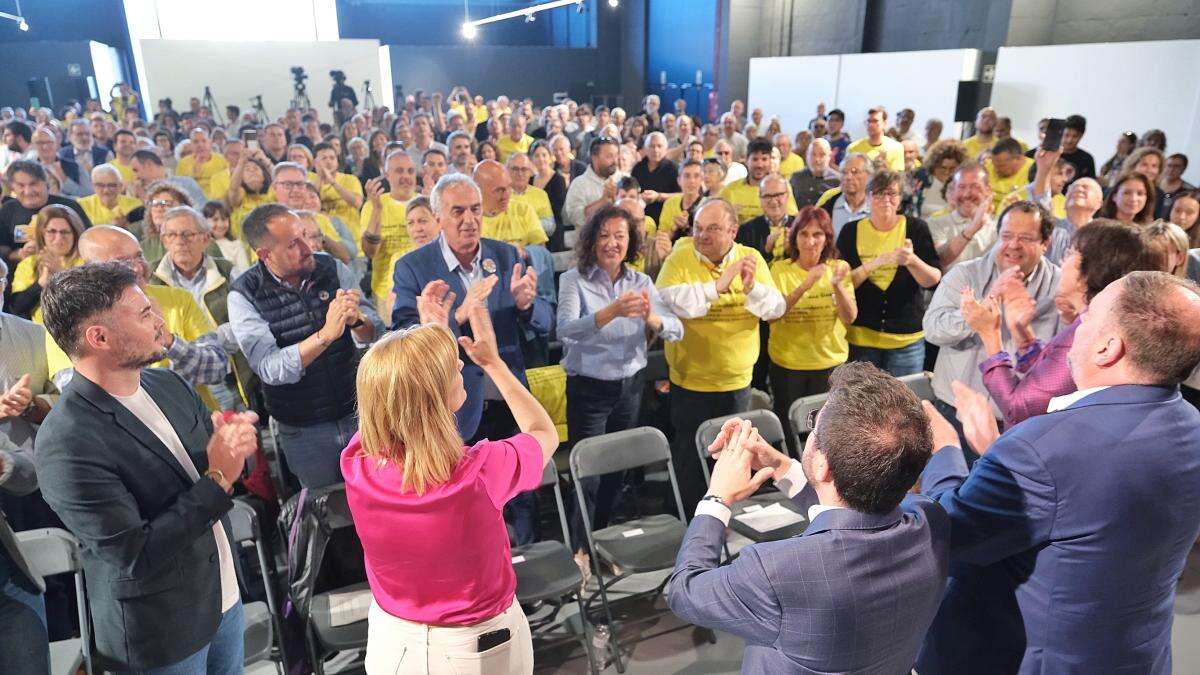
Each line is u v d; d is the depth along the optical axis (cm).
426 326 156
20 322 273
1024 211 265
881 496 127
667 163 691
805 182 616
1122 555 147
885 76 1030
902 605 130
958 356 294
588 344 311
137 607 167
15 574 175
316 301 279
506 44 2142
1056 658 156
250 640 236
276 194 487
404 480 150
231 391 339
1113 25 925
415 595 160
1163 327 141
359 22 1980
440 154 593
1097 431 145
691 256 329
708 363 333
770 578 128
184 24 1712
